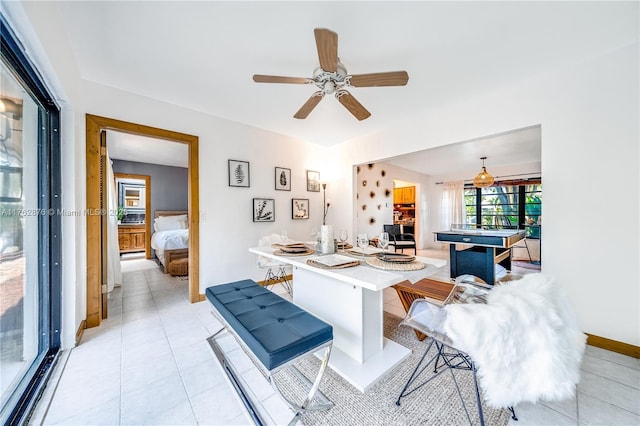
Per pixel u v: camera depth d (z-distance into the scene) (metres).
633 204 1.83
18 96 1.45
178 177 6.27
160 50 1.90
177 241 4.40
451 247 3.03
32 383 1.46
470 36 1.76
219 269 3.15
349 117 3.17
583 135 2.02
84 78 2.26
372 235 5.57
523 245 5.95
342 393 1.46
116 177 5.50
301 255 1.96
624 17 1.57
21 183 1.50
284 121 3.32
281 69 2.16
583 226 2.03
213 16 1.58
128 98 2.51
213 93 2.57
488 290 1.42
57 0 1.44
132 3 1.47
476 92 2.52
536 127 2.34
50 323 1.83
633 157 1.83
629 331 1.85
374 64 2.08
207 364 1.74
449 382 1.55
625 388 1.50
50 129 1.82
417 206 7.30
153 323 2.37
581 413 1.32
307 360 1.79
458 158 5.30
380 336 1.82
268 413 1.32
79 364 1.71
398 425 1.24
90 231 2.26
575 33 1.72
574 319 1.14
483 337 0.97
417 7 1.52
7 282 1.35
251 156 3.47
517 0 1.47
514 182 6.00
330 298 1.90
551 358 0.96
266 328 1.32
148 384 1.53
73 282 1.92
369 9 1.53
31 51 1.33
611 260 1.92
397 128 3.39
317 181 4.31
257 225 3.54
